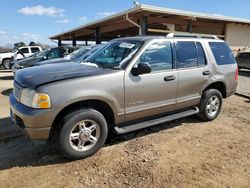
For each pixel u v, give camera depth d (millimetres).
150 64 4574
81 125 3902
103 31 21188
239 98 8828
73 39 28250
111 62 4555
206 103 5680
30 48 20078
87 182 3412
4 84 11633
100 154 4188
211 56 5668
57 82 3660
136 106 4406
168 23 14812
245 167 3895
